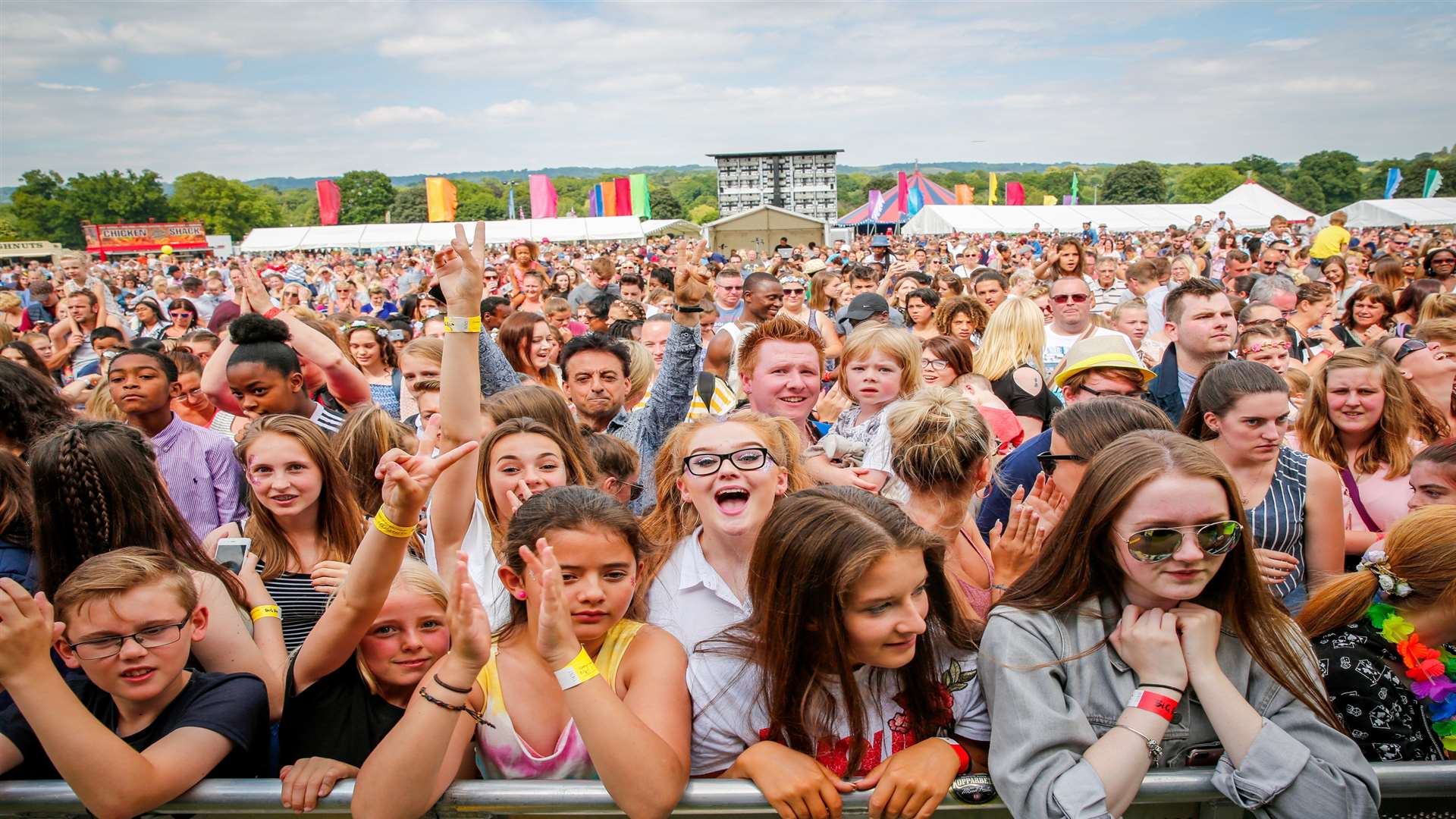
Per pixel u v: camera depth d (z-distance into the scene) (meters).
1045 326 6.07
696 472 2.47
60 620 1.92
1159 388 4.85
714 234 35.72
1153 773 1.84
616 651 2.12
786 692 1.97
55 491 2.41
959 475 2.77
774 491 2.49
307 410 4.58
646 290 13.21
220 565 2.64
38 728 1.76
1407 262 11.70
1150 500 1.85
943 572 2.10
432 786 1.80
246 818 1.99
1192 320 4.70
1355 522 3.64
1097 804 1.72
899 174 56.47
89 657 1.92
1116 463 1.92
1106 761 1.77
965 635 2.14
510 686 2.08
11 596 1.75
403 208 141.38
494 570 2.84
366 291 14.98
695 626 2.37
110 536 2.43
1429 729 2.07
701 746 2.04
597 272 12.48
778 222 35.56
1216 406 3.14
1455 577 2.04
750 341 3.95
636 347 5.38
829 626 1.90
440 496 2.86
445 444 2.88
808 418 4.40
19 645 1.75
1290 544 3.09
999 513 3.50
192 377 5.11
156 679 1.96
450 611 1.81
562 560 2.02
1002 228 41.03
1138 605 1.97
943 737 2.05
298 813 1.94
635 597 2.36
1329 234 14.66
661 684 2.00
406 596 2.21
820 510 1.96
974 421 2.83
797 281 7.09
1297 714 1.89
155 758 1.88
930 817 1.86
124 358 4.15
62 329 8.93
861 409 3.99
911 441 2.81
